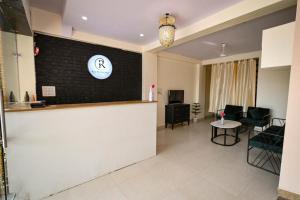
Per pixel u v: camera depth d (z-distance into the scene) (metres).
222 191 1.88
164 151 3.05
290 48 1.77
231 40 3.50
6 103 1.94
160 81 4.83
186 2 2.01
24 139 1.58
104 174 2.20
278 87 4.15
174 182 2.05
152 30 2.98
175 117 4.79
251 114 4.29
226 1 1.98
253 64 4.71
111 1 2.00
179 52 4.69
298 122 1.63
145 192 1.85
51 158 1.76
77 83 3.15
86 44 3.23
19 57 2.35
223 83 5.43
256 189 1.91
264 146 2.35
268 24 2.63
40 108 1.67
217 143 3.51
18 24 1.99
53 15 2.65
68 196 1.78
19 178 1.59
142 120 2.59
